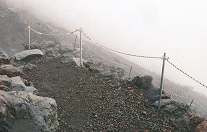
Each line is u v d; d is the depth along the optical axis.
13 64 8.91
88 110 6.35
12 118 2.95
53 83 8.53
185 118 5.47
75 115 6.05
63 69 10.30
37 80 8.66
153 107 6.20
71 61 11.55
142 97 6.82
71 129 5.23
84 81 8.70
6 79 5.46
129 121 5.62
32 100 4.41
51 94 7.39
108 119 5.77
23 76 7.42
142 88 7.40
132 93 7.14
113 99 6.91
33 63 11.30
